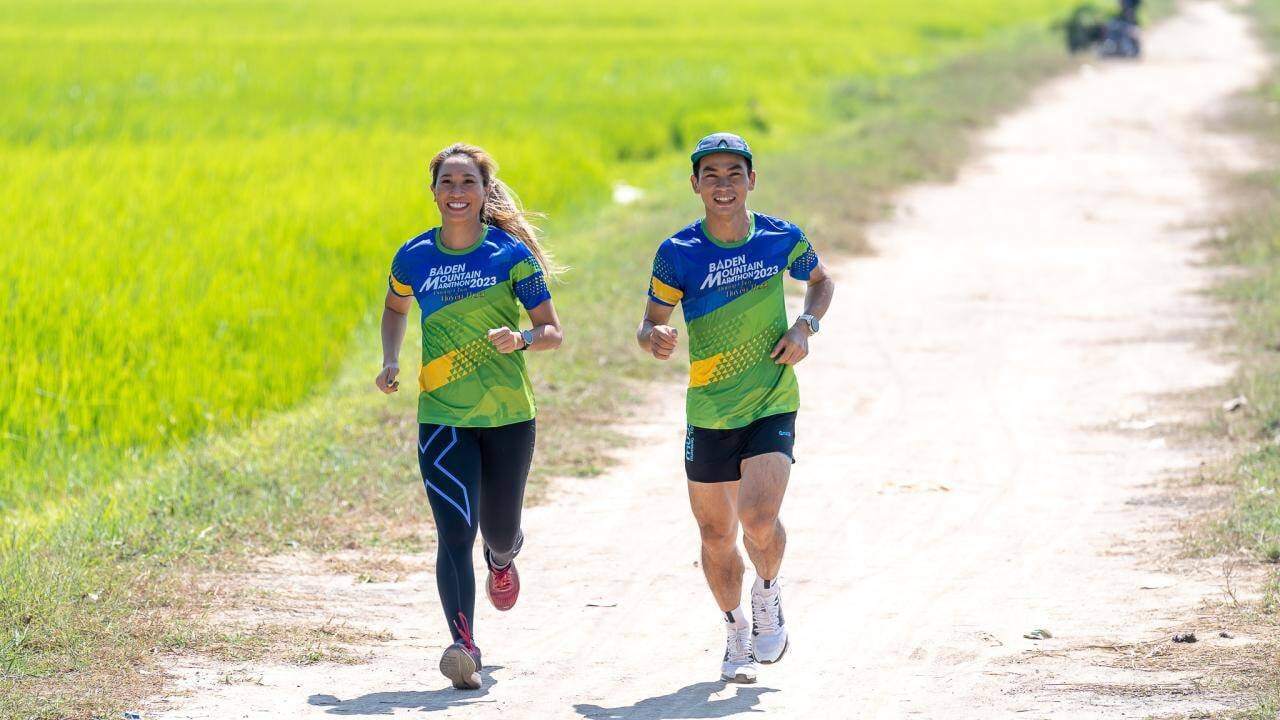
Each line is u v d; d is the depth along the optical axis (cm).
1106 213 6169
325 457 2695
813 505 2484
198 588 1986
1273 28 15688
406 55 11744
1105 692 1593
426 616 1948
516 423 1725
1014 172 7381
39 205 4775
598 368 3509
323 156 6225
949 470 2706
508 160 6212
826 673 1709
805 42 13512
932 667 1716
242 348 3512
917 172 7169
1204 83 11119
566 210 6019
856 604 1973
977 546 2236
